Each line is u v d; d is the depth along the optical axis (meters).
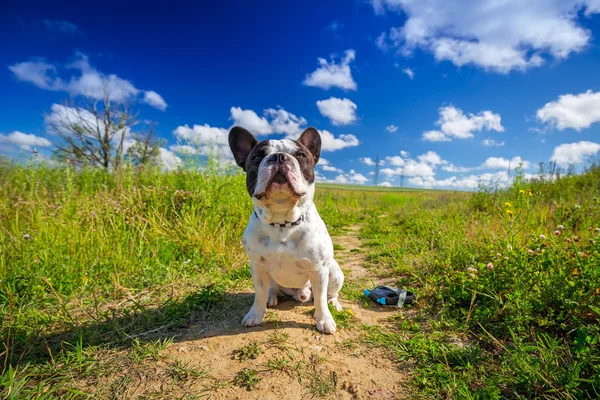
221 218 1.52
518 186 2.21
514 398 0.46
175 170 2.00
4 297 0.74
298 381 0.51
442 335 0.64
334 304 0.82
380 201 5.05
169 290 0.91
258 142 0.75
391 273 1.12
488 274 0.76
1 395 0.46
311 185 0.70
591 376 0.47
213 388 0.49
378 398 0.47
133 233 1.22
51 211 1.35
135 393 0.48
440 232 1.39
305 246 0.66
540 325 0.61
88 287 0.90
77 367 0.54
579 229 1.20
